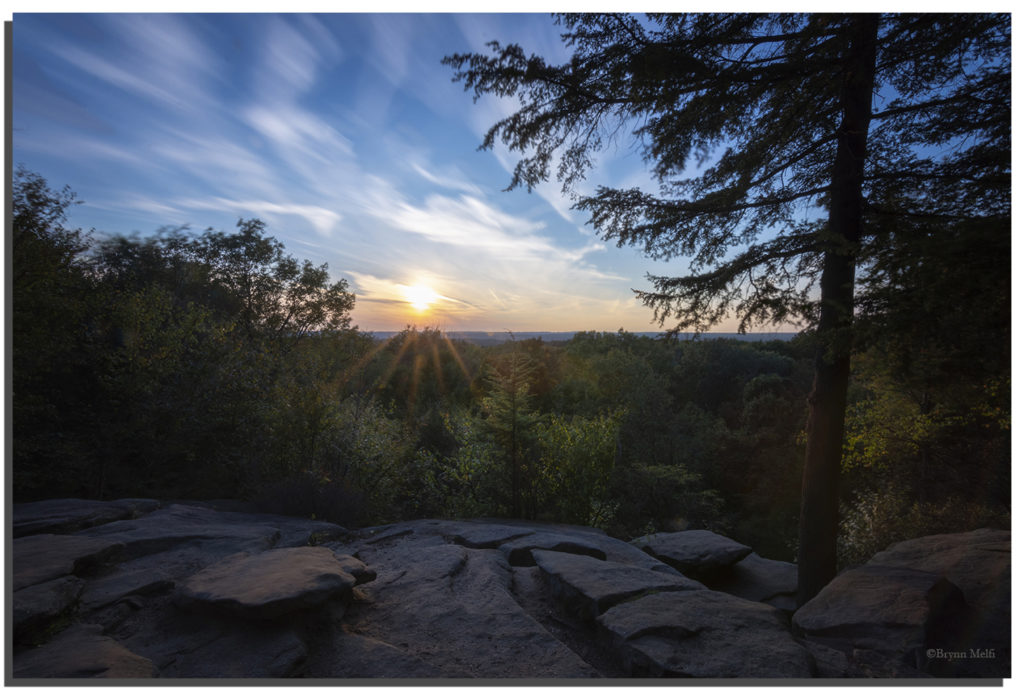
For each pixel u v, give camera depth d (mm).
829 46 5258
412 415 21812
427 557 5293
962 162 5359
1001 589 3752
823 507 5926
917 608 3318
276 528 6281
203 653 3018
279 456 9977
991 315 3602
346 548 6086
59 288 10258
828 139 5965
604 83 5496
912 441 13586
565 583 4207
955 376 4309
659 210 6145
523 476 8977
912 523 11352
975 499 11578
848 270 5625
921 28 4957
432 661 3129
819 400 6047
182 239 17000
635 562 6082
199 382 12125
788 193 6348
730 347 42031
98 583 4039
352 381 18734
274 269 21078
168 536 5391
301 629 3324
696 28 5246
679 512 22484
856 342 4336
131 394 11195
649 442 29641
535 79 5371
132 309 11883
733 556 7320
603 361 36969
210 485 11648
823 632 3342
